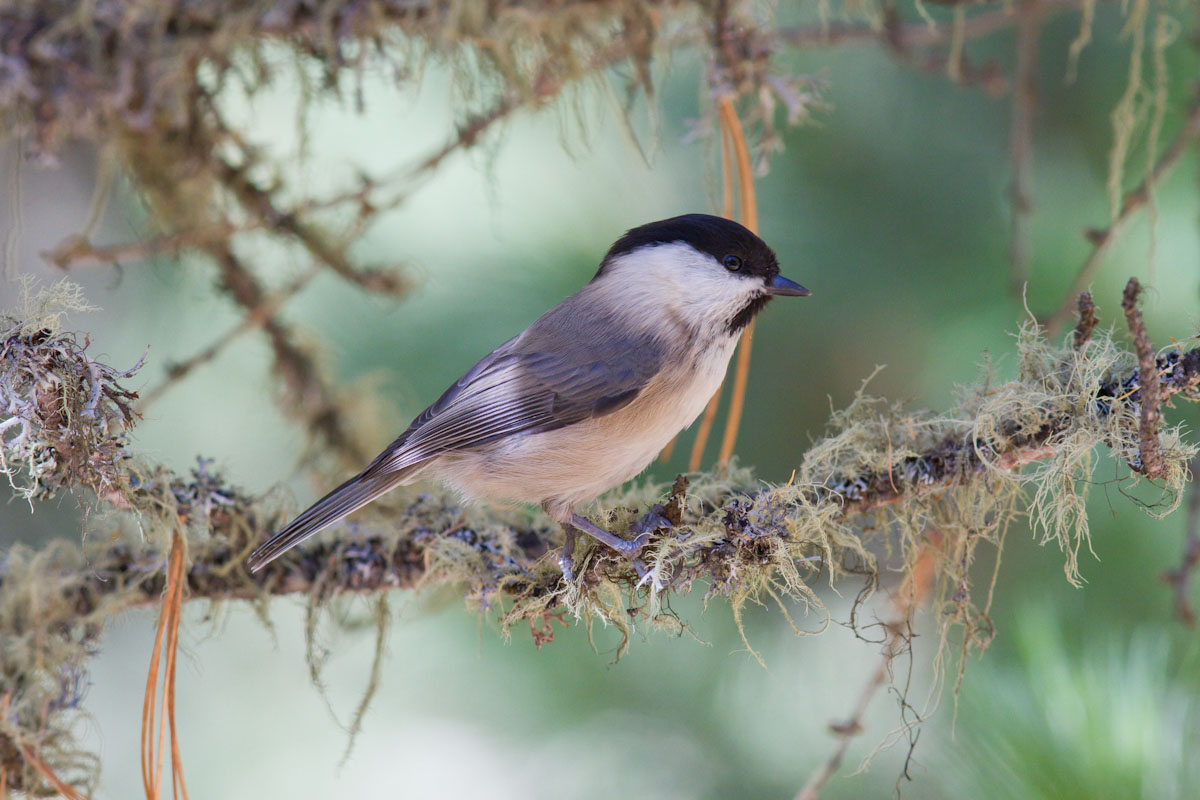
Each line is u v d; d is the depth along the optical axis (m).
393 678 6.66
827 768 4.79
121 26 4.87
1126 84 6.39
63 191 8.09
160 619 4.47
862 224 6.62
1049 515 4.71
